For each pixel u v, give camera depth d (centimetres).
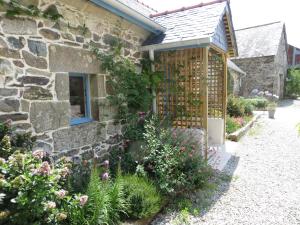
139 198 275
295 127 841
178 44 424
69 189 242
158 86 491
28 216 178
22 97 258
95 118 376
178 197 331
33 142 257
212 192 353
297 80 1927
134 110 444
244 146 625
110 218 248
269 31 1809
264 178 412
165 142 389
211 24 439
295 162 493
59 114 302
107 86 385
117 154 397
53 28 289
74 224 210
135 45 455
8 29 242
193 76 461
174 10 555
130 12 372
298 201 328
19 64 254
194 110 469
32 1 263
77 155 332
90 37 347
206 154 465
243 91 1727
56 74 296
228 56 663
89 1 320
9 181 177
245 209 309
